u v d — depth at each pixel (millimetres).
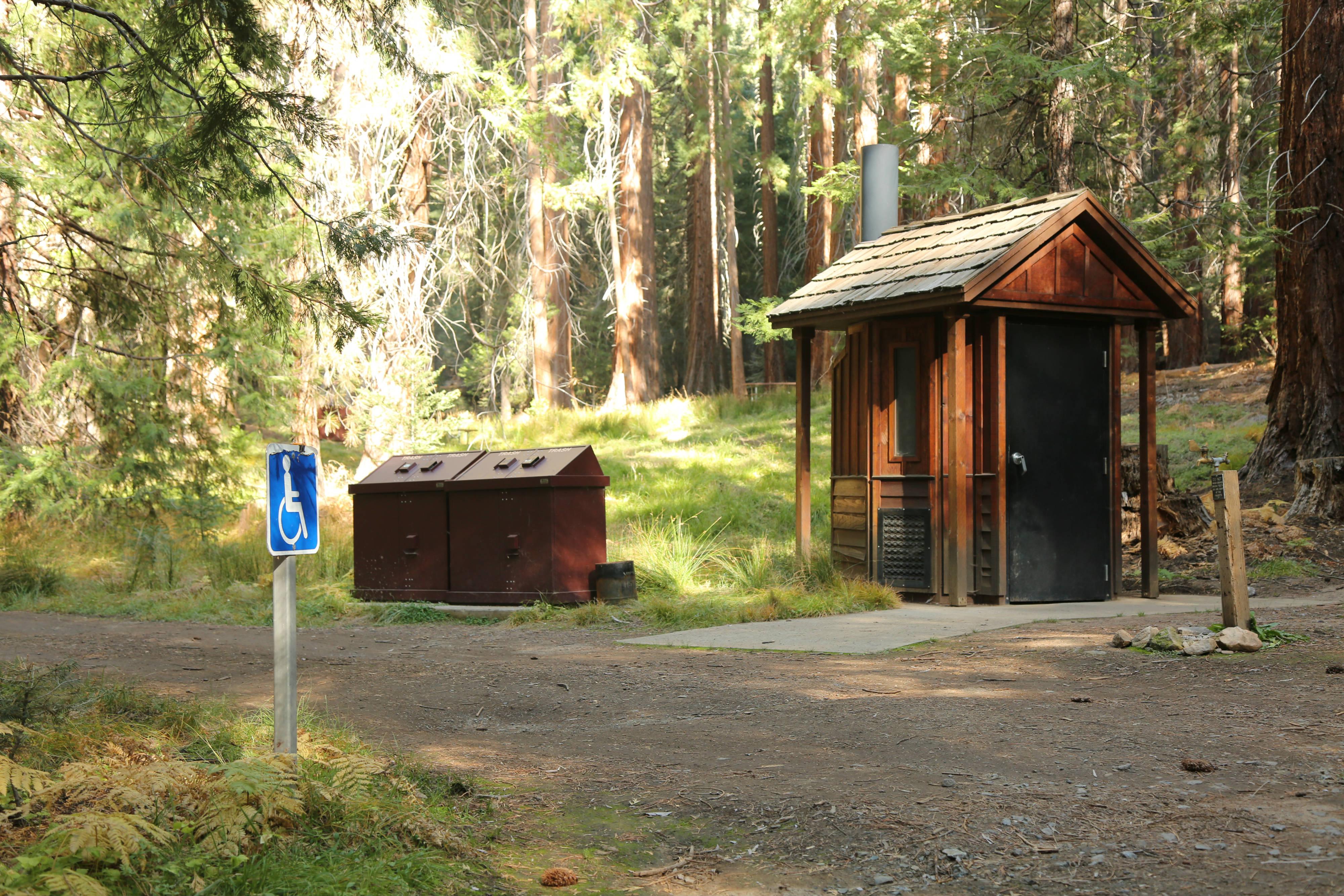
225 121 7066
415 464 12867
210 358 13227
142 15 8430
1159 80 20453
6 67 7945
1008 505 10688
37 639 10109
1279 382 15844
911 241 12125
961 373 10445
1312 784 4359
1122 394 24656
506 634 10625
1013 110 21406
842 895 3500
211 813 3701
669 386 52750
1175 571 12883
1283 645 7539
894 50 21953
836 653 8359
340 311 8008
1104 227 10672
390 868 3635
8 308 12438
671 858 3949
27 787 3625
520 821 4414
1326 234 15125
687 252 47938
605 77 26984
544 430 27734
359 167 18562
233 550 14789
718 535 16344
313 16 8969
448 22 14828
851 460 11891
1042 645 8172
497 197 24438
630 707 6758
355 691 7527
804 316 11797
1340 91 15000
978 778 4688
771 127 41406
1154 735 5297
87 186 10664
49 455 13836
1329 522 13758
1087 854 3688
